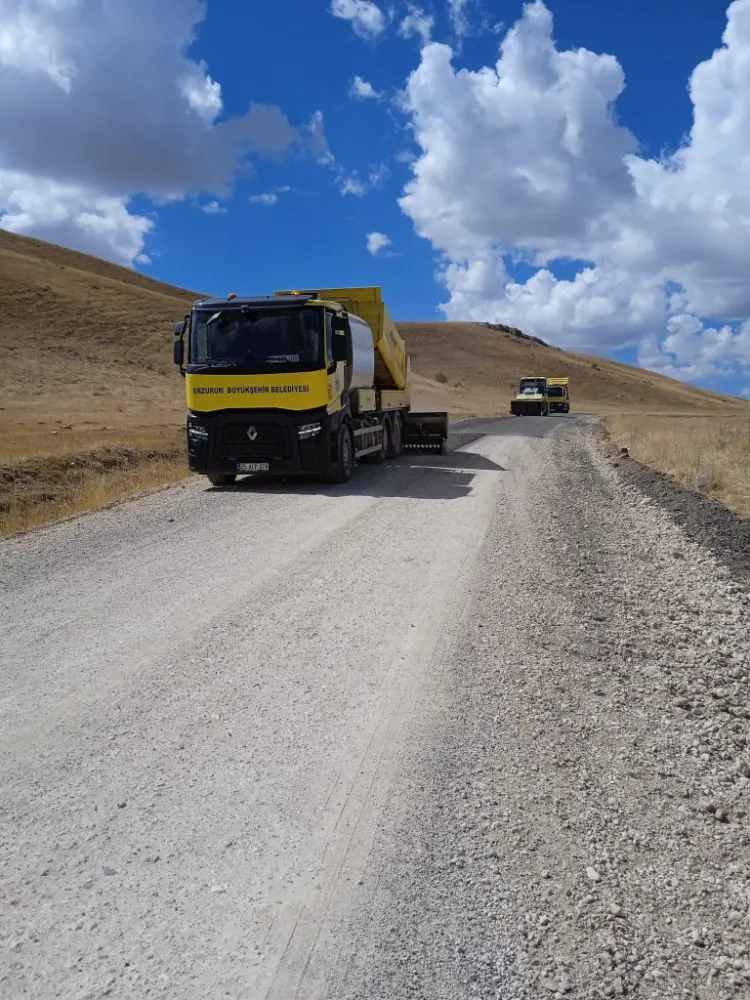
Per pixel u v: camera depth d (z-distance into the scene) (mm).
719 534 10078
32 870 3178
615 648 5953
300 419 13914
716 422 41250
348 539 9664
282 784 3875
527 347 158750
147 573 7965
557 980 2654
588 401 124875
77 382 52500
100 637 6004
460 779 3955
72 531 10148
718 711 4855
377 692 5023
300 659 5586
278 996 2566
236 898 3031
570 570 8320
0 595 7137
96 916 2924
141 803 3684
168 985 2600
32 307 70125
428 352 147375
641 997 2594
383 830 3496
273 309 13891
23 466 17156
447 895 3068
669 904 3064
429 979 2646
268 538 9719
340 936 2836
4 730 4426
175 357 14250
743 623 6547
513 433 32219
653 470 17625
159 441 24000
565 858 3328
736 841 3500
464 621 6484
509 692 5062
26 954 2725
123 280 114938
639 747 4367
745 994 2621
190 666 5426
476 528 10461
